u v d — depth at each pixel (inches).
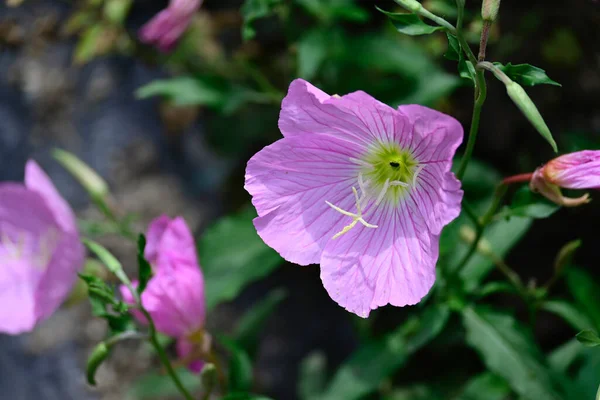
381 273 14.1
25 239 17.5
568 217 19.4
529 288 16.5
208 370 15.1
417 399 19.2
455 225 16.5
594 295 17.0
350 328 20.5
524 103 13.0
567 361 16.9
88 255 20.4
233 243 18.5
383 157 14.4
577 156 14.2
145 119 21.9
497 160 19.9
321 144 14.2
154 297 15.3
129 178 21.5
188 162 21.6
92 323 20.4
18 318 17.1
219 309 20.6
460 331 18.9
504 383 17.0
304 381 19.1
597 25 19.1
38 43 22.1
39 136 21.8
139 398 19.5
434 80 18.3
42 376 20.2
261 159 14.2
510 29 19.5
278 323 20.6
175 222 15.2
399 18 13.7
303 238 14.3
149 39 18.7
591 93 19.3
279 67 20.8
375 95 18.5
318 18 19.1
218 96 19.0
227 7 21.2
